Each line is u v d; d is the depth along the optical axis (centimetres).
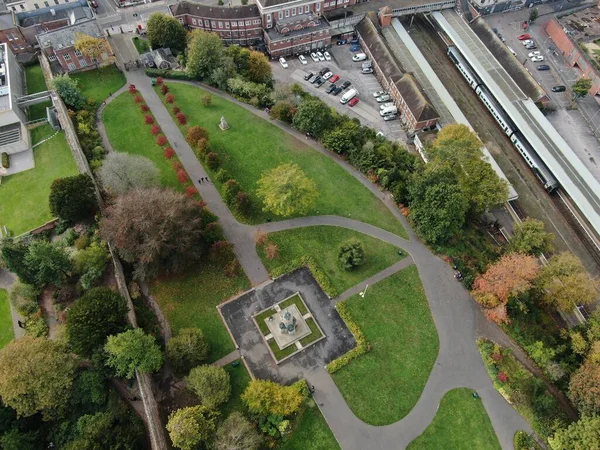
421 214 8475
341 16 13550
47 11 12606
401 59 12606
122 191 8438
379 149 9888
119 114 10675
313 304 7875
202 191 9312
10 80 10169
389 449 6550
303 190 8581
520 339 7512
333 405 6881
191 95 11225
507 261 7581
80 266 7538
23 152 9756
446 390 7106
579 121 11931
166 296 7838
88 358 6781
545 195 10262
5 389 5903
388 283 8212
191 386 6588
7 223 8525
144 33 12875
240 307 7769
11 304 7481
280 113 10406
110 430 6097
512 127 11306
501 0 14875
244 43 13500
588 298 7400
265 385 6594
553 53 13825
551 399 6719
